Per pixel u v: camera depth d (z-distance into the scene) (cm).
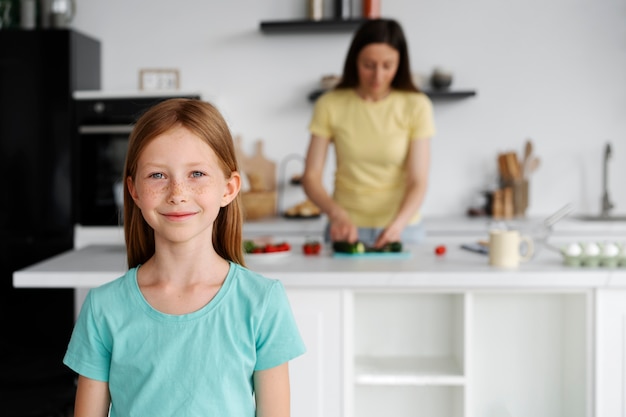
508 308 221
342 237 238
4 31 377
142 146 106
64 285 197
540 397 221
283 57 419
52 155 379
